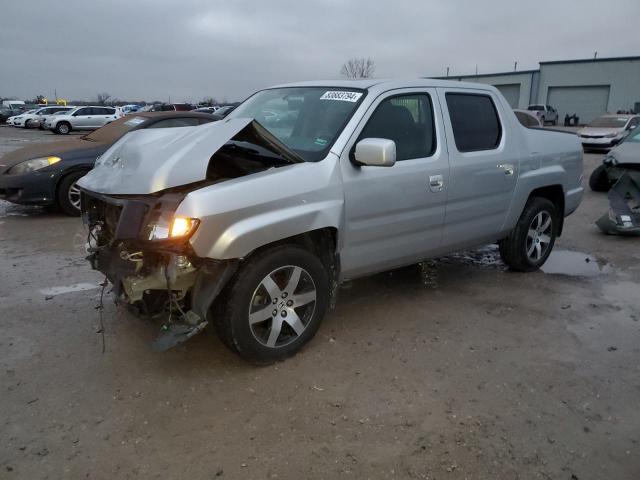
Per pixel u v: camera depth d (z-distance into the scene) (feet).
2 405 10.04
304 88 14.47
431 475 8.40
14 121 125.29
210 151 10.50
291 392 10.55
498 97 16.21
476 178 14.83
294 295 11.52
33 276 16.97
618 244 22.43
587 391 10.81
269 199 10.50
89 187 11.64
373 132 12.66
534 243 17.90
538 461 8.75
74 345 12.36
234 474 8.37
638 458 8.87
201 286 10.25
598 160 59.21
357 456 8.79
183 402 10.20
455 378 11.19
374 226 12.68
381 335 13.09
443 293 16.06
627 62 147.74
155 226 9.93
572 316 14.55
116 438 9.17
